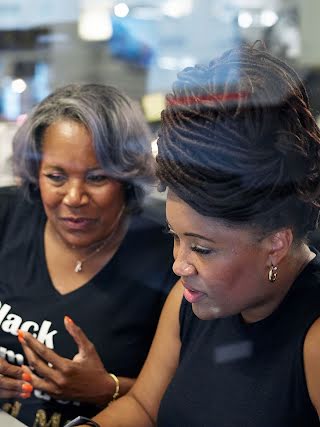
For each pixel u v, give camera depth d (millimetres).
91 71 2172
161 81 2074
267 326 1128
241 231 1018
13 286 1630
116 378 1503
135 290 1570
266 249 1047
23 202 1714
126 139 1518
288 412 1084
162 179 1040
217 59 1111
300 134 1014
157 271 1568
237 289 1072
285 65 1096
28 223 1687
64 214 1557
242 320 1166
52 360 1438
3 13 2330
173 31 2229
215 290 1072
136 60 2188
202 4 2279
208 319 1150
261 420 1098
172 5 2281
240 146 978
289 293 1120
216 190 980
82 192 1534
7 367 1469
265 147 980
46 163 1551
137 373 1565
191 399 1194
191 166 994
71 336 1551
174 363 1316
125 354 1557
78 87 1598
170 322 1319
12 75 2193
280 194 995
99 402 1484
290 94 1034
